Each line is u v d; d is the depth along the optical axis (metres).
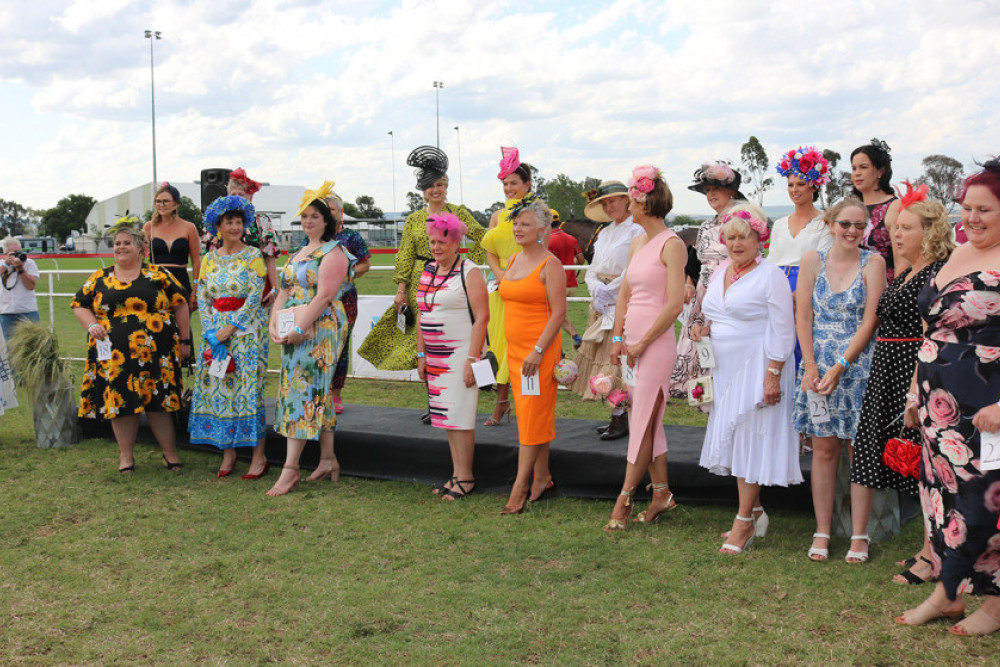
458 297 5.03
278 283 6.29
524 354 4.86
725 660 3.08
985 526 3.14
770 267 4.15
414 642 3.29
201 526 4.75
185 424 6.50
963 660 3.06
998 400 3.11
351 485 5.58
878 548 4.26
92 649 3.28
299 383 5.40
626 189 5.77
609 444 5.29
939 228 3.66
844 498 4.41
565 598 3.67
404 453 5.62
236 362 5.69
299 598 3.73
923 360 3.35
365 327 9.53
